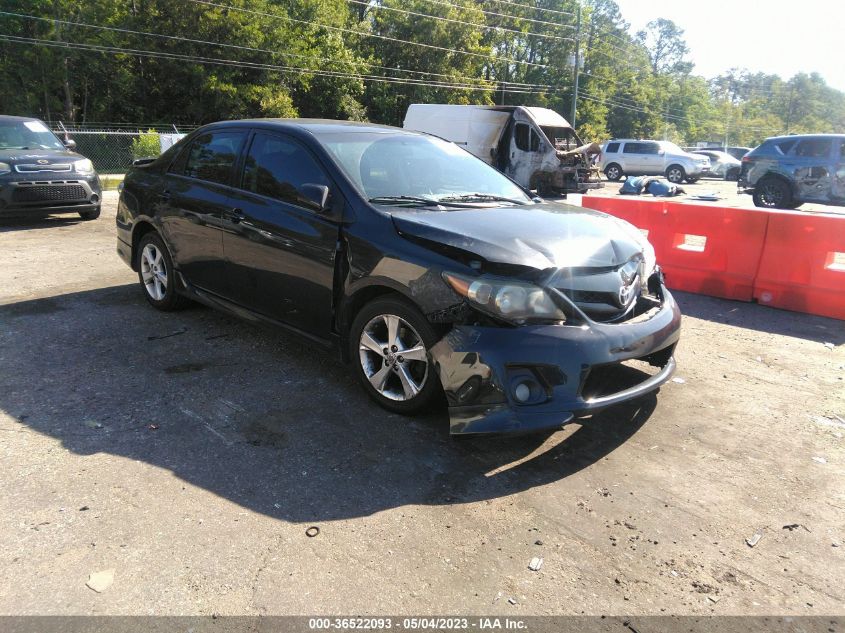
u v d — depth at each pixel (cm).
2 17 3284
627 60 8169
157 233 527
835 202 1402
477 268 313
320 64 3894
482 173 464
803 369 467
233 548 250
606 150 3038
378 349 361
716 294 671
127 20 3447
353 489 293
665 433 361
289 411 369
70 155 1038
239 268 441
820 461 333
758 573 246
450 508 282
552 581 238
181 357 449
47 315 539
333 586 232
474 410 311
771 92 12500
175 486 291
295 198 403
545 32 6250
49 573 233
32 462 307
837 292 589
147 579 232
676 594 234
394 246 342
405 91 4544
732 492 303
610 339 319
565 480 308
